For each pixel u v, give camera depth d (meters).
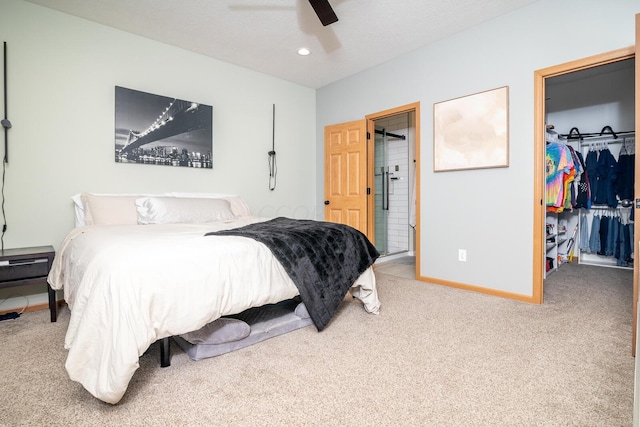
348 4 2.67
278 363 1.69
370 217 4.16
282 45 3.38
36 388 1.46
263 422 1.24
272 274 1.88
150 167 3.25
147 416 1.28
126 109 3.07
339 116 4.40
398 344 1.91
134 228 2.33
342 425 1.22
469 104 3.05
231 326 1.81
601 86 4.31
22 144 2.61
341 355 1.78
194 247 1.62
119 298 1.32
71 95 2.81
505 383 1.49
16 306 2.63
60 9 2.72
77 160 2.85
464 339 1.98
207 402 1.36
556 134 3.88
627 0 2.26
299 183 4.58
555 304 2.65
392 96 3.74
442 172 3.29
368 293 2.44
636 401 0.92
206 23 2.95
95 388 1.26
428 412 1.29
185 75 3.48
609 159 4.13
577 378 1.53
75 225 2.82
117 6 2.68
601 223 4.31
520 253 2.77
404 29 3.07
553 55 2.57
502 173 2.87
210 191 3.69
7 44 2.54
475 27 3.01
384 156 5.29
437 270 3.36
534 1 2.64
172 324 1.45
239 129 3.93
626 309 2.50
